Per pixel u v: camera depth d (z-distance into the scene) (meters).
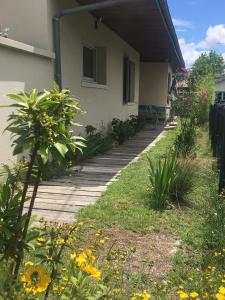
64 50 8.66
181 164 6.33
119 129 12.50
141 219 5.12
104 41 11.75
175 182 5.86
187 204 5.86
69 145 2.21
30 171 2.23
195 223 5.09
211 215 5.05
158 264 3.97
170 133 15.63
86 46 10.56
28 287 2.12
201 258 4.02
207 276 3.29
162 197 5.66
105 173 7.89
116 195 6.24
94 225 4.87
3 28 7.83
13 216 2.28
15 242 2.27
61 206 5.68
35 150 2.14
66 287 2.39
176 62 21.05
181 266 3.92
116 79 13.47
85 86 10.15
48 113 2.11
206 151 10.70
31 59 7.03
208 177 7.28
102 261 3.74
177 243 4.48
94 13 10.16
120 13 10.04
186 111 21.22
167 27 11.96
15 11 7.77
